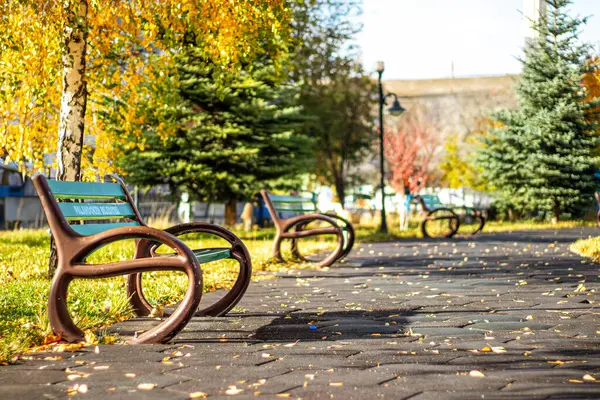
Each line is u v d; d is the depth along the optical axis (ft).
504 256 42.14
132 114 39.47
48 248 44.55
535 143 96.73
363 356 14.49
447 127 165.99
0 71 32.71
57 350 15.24
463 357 14.26
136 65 36.09
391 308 21.65
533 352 14.69
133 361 14.21
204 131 70.28
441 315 20.06
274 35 34.58
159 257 16.11
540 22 96.27
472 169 119.34
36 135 41.70
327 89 121.80
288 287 27.78
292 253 39.47
